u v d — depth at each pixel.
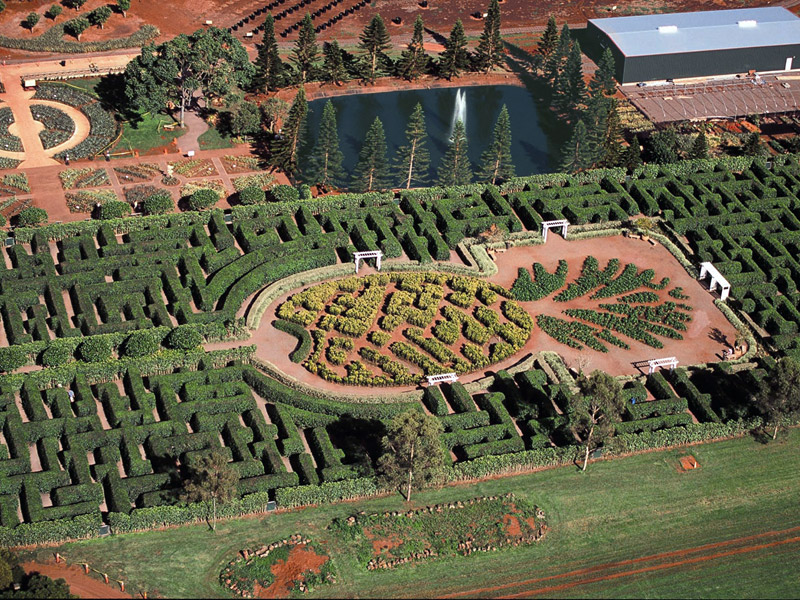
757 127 194.00
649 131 191.12
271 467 119.75
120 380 131.38
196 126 185.25
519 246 159.38
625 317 147.12
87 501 114.19
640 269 156.50
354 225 158.12
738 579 113.12
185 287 145.75
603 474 124.31
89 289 141.62
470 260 154.50
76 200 164.00
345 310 144.25
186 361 132.88
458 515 117.50
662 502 121.50
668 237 162.75
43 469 118.75
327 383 133.38
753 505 122.06
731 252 156.88
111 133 180.62
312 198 165.12
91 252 148.25
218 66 181.00
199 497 111.50
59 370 129.12
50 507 113.25
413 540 114.38
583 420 120.19
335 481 118.75
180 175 172.38
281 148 174.62
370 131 166.25
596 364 138.75
